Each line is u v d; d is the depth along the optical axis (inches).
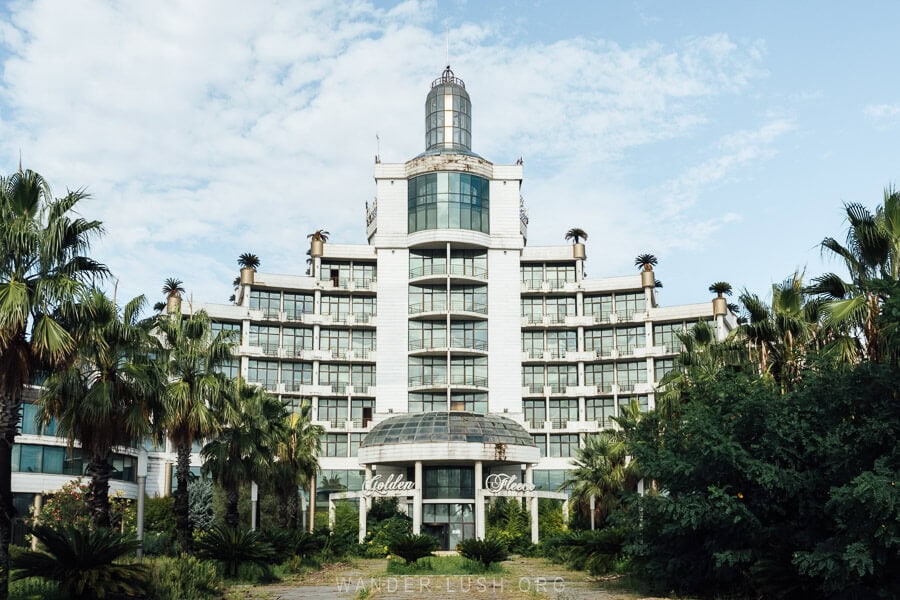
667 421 1408.7
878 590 900.0
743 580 1125.7
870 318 1113.4
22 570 938.1
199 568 1194.6
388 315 3585.1
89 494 1217.4
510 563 2214.6
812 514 1016.9
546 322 3671.3
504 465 3157.0
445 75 3976.4
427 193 3617.1
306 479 2433.6
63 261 1018.7
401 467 3122.5
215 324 3570.4
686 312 3565.5
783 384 1362.0
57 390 1173.1
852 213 1144.8
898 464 905.5
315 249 3654.0
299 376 3619.6
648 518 1256.8
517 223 3661.4
